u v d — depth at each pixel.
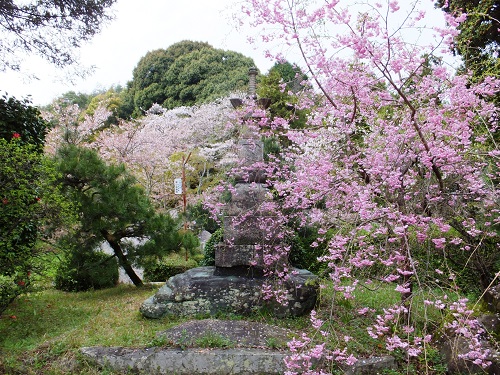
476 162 4.10
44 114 17.20
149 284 8.23
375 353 3.79
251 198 5.35
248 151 5.58
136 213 7.44
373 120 4.41
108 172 7.30
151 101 23.17
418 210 3.97
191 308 4.95
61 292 7.66
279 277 4.98
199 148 17.22
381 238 3.93
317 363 3.66
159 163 16.44
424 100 4.05
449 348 3.63
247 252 5.22
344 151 4.41
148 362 3.80
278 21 3.64
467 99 3.66
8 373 3.70
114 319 5.01
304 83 4.20
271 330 4.32
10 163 4.75
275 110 9.84
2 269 4.88
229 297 4.95
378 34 3.45
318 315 4.27
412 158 3.91
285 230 5.29
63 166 7.01
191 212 11.17
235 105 5.95
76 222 6.56
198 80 21.89
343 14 3.42
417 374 3.58
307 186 4.36
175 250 7.89
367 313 4.64
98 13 7.29
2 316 5.32
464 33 5.36
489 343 3.44
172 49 23.75
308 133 4.49
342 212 4.52
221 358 3.75
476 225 4.64
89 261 7.68
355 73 3.82
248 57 22.52
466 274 5.23
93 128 18.66
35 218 4.99
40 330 4.83
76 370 3.79
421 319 4.07
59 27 7.18
